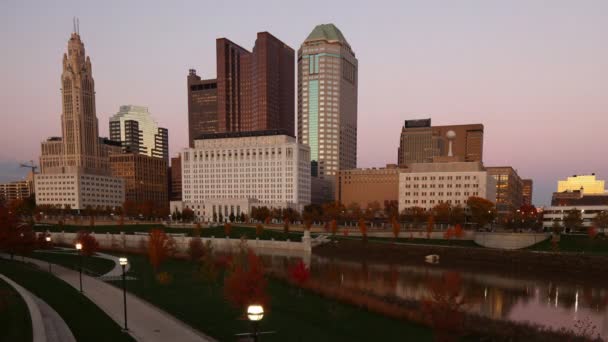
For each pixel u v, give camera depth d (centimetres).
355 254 11894
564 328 4912
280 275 7062
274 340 3472
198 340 3111
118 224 17038
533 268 9681
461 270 9606
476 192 17900
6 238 6731
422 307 4916
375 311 5050
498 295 7069
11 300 3519
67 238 12912
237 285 4172
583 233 12775
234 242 13188
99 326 3303
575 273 9075
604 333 4962
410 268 9844
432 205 18475
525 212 16325
